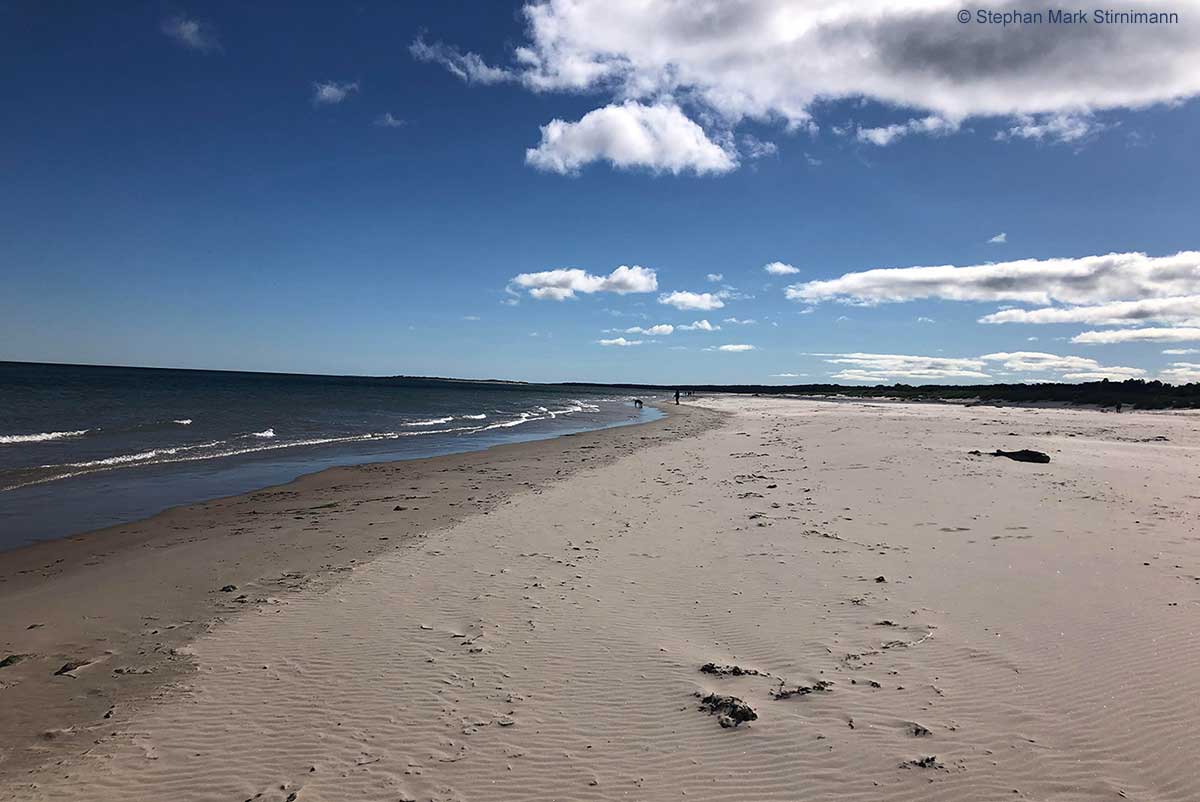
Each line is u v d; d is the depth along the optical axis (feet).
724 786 14.25
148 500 47.93
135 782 14.75
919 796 13.64
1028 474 51.57
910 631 21.30
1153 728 15.57
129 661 20.88
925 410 184.03
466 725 16.75
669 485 51.19
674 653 20.47
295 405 173.58
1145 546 30.45
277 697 18.33
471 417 163.22
